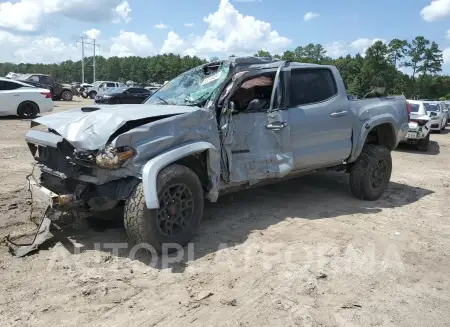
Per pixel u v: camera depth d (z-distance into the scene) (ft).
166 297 11.19
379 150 20.54
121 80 357.00
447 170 32.07
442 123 68.95
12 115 54.54
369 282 12.51
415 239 16.08
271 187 22.80
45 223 13.70
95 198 13.35
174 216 13.75
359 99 20.74
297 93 17.79
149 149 12.91
